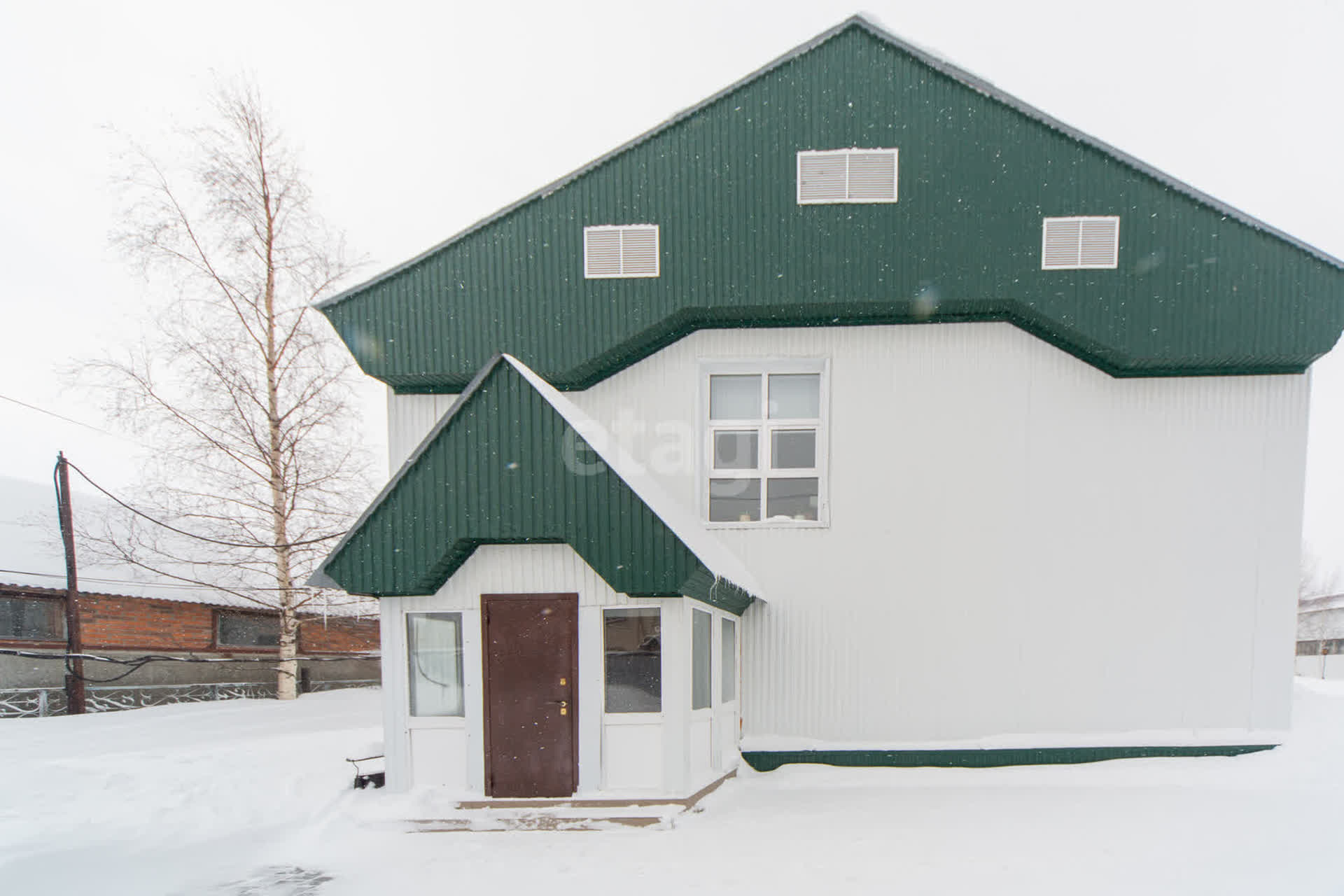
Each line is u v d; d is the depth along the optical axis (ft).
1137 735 27.86
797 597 29.25
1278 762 26.61
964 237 27.71
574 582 23.27
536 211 28.94
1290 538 28.07
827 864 18.39
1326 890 15.96
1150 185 27.32
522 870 18.42
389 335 29.04
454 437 22.75
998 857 18.62
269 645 63.93
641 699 23.04
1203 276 27.04
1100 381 28.89
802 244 28.17
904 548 29.07
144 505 54.13
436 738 23.44
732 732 28.17
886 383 29.53
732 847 19.83
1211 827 20.65
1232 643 28.02
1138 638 28.27
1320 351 26.71
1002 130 27.78
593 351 28.71
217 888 17.53
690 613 23.30
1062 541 28.71
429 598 23.65
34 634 48.14
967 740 28.37
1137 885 16.57
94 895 17.03
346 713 45.85
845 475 29.40
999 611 28.66
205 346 54.80
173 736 35.01
